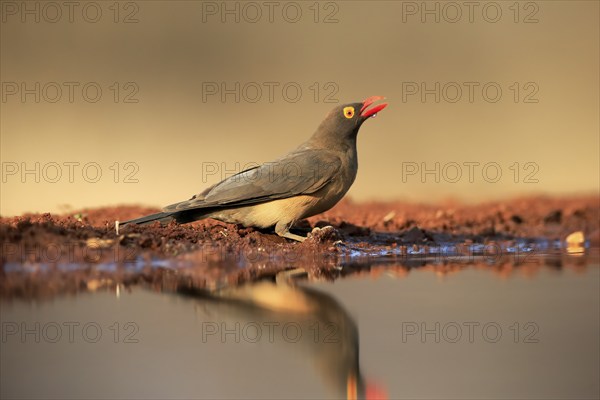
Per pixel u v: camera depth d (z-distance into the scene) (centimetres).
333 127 1130
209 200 1084
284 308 817
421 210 1599
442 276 971
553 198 1800
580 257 1137
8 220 1110
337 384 638
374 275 971
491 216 1495
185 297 838
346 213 1541
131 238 1023
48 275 923
